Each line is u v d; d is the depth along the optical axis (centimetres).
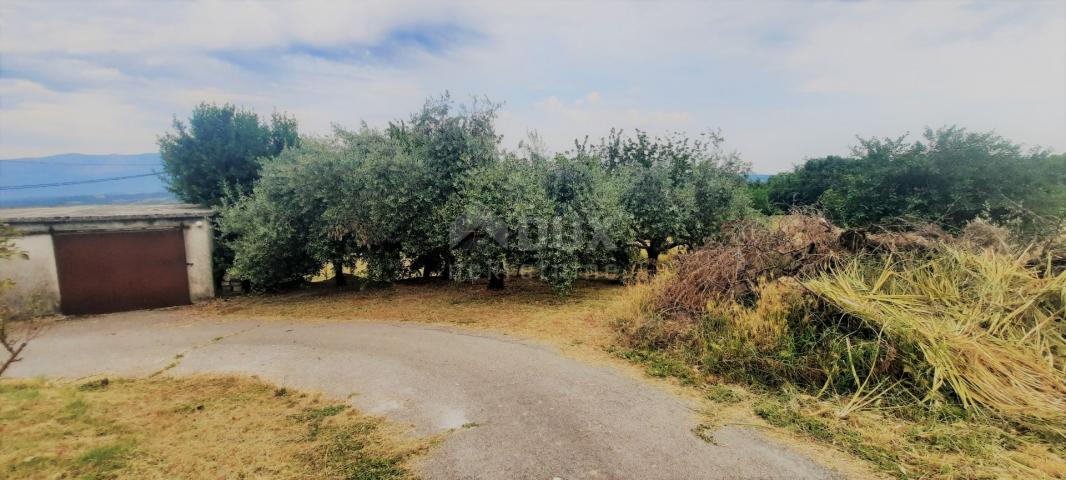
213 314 984
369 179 1038
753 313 612
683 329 651
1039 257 650
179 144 1335
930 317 532
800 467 353
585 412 462
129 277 1028
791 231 808
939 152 1068
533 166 1073
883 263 670
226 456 394
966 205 1007
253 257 1080
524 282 1244
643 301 775
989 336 504
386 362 640
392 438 423
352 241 1132
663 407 471
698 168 1267
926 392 450
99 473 355
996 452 363
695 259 786
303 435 434
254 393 544
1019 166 995
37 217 945
